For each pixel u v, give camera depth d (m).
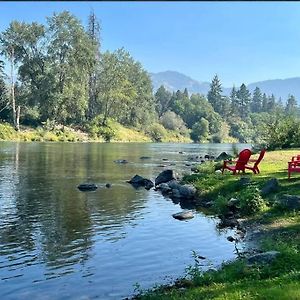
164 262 12.84
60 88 95.81
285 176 23.86
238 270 10.72
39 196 22.86
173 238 15.45
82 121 105.06
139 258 13.18
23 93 98.50
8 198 22.11
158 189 26.42
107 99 111.62
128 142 108.62
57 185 26.80
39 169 35.16
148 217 18.69
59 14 95.75
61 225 16.91
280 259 10.97
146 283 11.16
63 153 53.62
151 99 148.62
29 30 96.06
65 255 13.33
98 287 10.89
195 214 19.56
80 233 15.80
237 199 19.86
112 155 53.53
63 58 96.94
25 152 53.22
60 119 98.06
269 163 30.89
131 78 133.38
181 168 38.62
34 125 96.56
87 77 105.56
